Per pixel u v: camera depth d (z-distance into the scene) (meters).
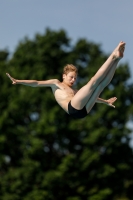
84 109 22.50
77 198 79.75
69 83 24.36
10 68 87.94
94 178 81.38
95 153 79.75
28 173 78.19
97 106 87.69
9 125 82.44
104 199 80.50
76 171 79.88
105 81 21.92
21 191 79.25
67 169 78.44
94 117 83.12
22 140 81.62
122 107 85.00
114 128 82.94
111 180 83.44
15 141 83.50
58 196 81.19
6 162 85.31
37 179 78.75
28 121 85.56
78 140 84.25
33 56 87.38
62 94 23.78
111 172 81.00
